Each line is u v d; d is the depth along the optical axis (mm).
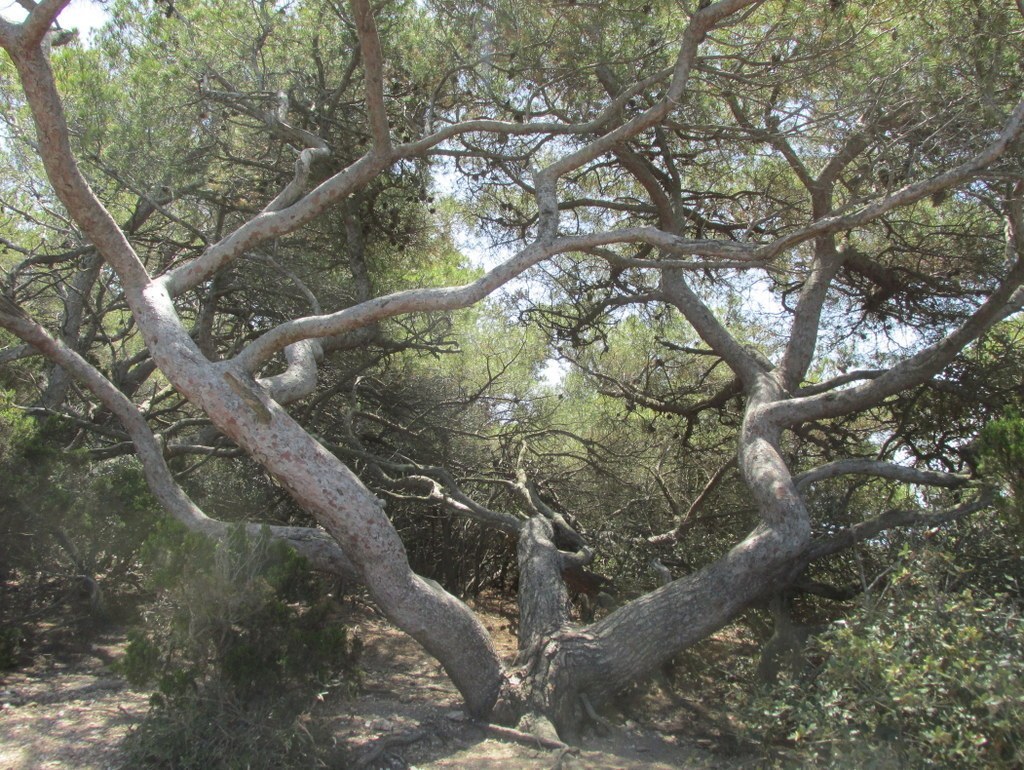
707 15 6355
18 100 8547
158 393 12258
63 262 10039
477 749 5375
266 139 10672
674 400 11539
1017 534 5648
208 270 6715
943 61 6949
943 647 4465
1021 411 8141
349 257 11117
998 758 4016
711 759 5535
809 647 5656
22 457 6629
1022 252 6996
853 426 11000
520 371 12406
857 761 4234
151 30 8797
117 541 7055
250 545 4891
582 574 8430
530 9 8172
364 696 6324
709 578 6215
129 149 8352
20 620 6852
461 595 11039
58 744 4910
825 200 8719
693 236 11000
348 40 10000
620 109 7973
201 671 4773
